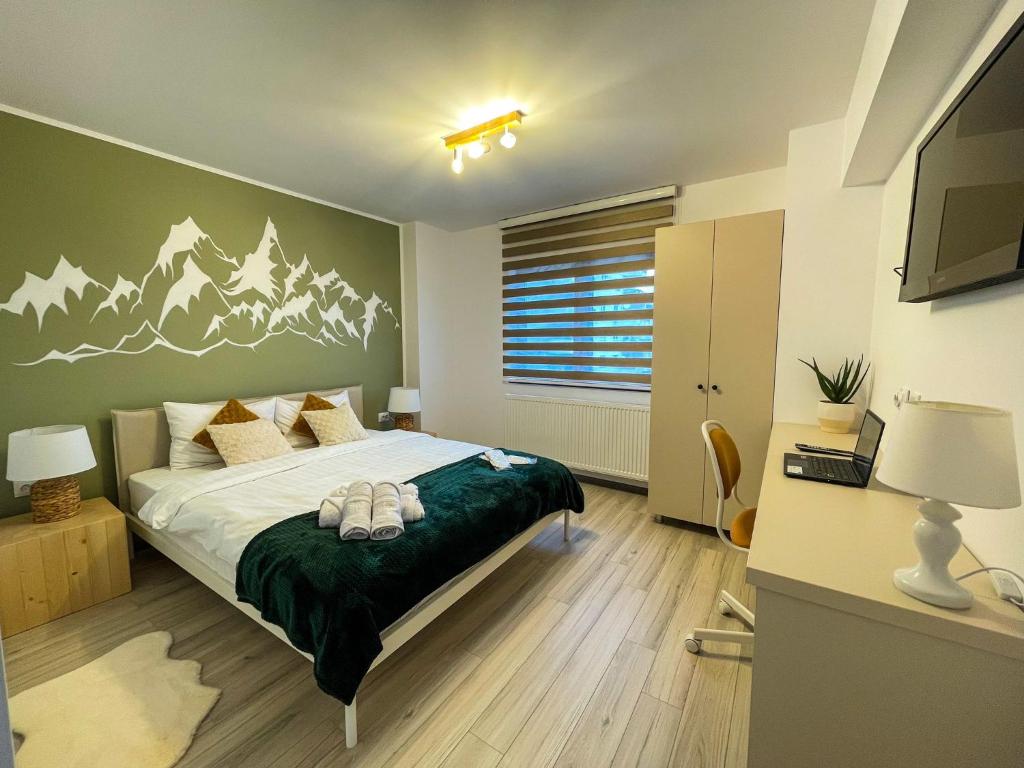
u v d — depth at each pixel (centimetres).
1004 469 75
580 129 239
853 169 209
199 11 151
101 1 145
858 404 242
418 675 171
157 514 209
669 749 140
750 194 307
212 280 296
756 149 267
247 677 170
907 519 124
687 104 215
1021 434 90
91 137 241
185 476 247
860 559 101
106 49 172
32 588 197
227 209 301
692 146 262
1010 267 85
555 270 396
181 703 157
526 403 416
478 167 292
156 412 264
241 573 167
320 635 138
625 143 257
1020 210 83
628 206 349
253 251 317
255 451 269
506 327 436
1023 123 82
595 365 380
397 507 183
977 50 117
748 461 277
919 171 146
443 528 183
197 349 290
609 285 367
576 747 141
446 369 473
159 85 197
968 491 75
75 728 147
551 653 183
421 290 437
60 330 235
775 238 258
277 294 334
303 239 349
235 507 198
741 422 278
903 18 111
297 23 158
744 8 150
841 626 90
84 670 173
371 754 139
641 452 355
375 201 365
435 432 459
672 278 293
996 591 87
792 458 182
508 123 223
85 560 212
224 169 296
